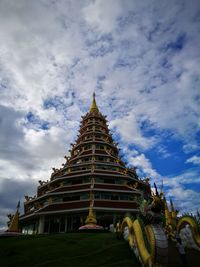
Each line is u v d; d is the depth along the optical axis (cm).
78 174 4478
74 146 5856
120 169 4828
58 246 1772
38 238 2148
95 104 7250
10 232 3036
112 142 5959
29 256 1570
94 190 3981
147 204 1276
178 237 1505
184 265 1319
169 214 2005
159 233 1141
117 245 1684
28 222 4681
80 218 3919
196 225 1717
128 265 1319
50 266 1356
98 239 1959
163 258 1083
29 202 4766
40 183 5131
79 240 1972
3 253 1694
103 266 1320
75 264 1375
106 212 3869
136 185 4416
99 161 4803
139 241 1355
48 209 3981
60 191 4238
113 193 4088
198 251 1616
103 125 6384
